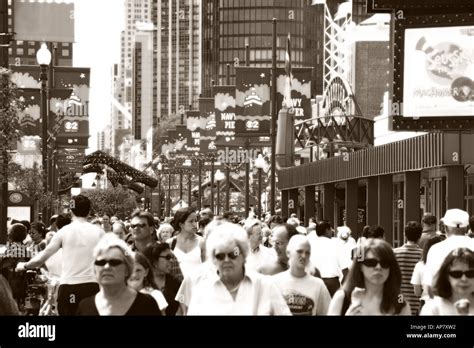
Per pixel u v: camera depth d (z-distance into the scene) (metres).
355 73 120.12
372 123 67.69
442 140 36.25
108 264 9.30
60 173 88.31
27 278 19.84
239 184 142.50
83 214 15.54
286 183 71.19
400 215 54.78
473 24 33.72
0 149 31.52
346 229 23.44
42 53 42.47
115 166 72.38
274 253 16.95
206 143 82.38
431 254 13.44
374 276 9.55
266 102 60.22
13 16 33.16
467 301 9.24
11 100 31.50
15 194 44.88
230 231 9.77
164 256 13.84
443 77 34.03
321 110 100.38
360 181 60.00
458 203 36.53
